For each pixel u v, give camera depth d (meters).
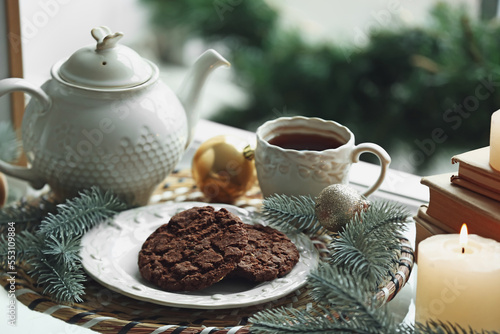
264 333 0.73
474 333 0.74
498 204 0.80
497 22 1.57
